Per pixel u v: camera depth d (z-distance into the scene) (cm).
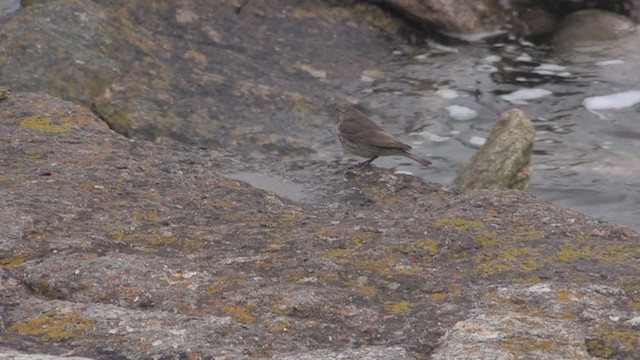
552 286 887
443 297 899
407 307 878
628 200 1561
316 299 882
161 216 1087
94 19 1797
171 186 1175
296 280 937
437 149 1714
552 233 1031
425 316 862
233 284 909
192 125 1694
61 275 911
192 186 1181
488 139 1525
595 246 995
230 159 1328
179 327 820
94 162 1219
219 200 1146
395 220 1079
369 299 896
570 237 1022
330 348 810
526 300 870
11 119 1339
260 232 1052
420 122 1797
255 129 1714
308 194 1230
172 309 870
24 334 810
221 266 955
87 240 1003
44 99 1406
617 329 820
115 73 1734
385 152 1343
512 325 813
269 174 1288
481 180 1488
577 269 945
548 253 981
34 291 902
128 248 1003
